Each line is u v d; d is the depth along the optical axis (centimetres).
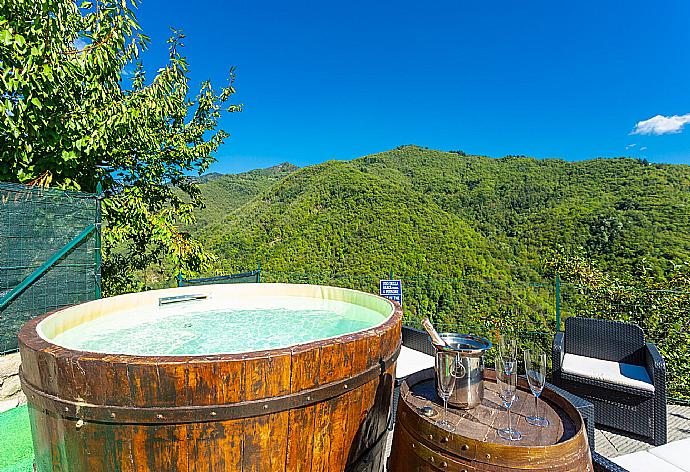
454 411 170
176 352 307
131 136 660
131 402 159
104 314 369
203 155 859
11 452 281
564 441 140
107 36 547
